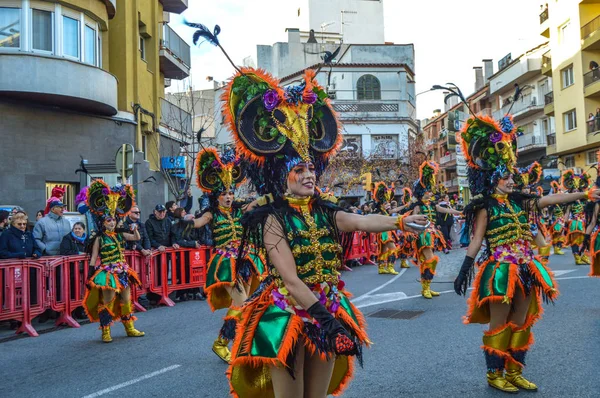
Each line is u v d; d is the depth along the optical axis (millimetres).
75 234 9602
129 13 19656
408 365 5691
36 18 15609
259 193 3383
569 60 32719
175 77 28062
